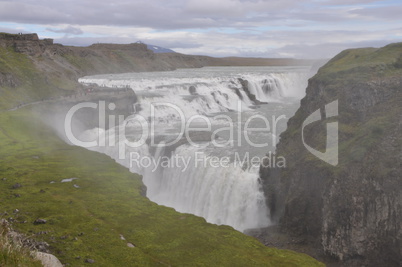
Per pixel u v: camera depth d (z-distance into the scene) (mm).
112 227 55969
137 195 69688
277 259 49969
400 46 99500
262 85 185250
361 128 77500
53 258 34969
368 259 64062
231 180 83688
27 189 70062
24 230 52656
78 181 75625
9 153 94250
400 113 75625
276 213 78875
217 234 55719
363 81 85375
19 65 183125
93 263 44906
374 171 66812
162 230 55906
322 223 67500
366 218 65000
